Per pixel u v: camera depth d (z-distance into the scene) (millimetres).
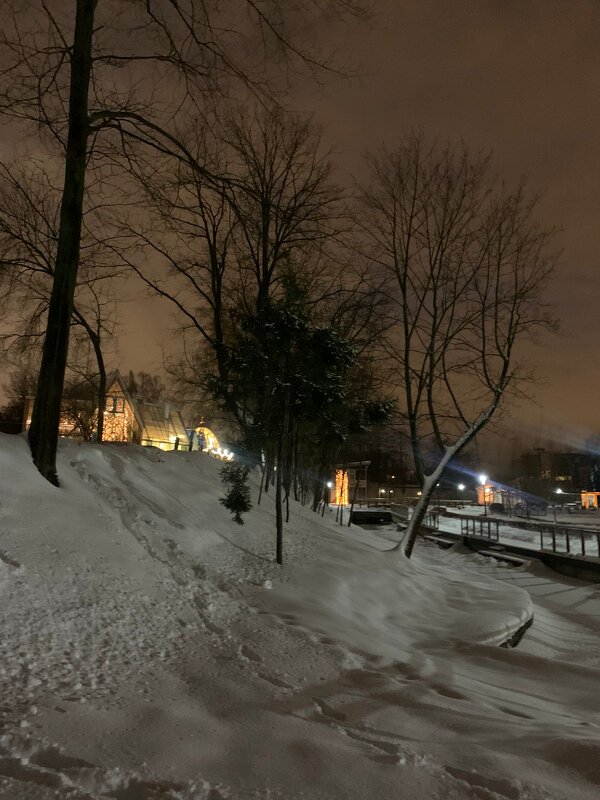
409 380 15484
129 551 6242
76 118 7223
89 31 7219
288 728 3361
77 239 7262
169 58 7090
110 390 31812
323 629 6266
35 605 4484
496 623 8344
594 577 15516
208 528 8984
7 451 6465
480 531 27312
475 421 15320
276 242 13906
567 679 5930
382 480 66938
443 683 5004
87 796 2314
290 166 13820
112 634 4555
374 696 4305
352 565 10188
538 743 3490
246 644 5230
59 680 3611
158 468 10461
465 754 3215
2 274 12867
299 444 20328
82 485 7441
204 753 2938
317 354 9758
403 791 2711
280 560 8820
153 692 3736
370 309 17953
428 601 9930
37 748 2666
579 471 83312
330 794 2641
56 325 7023
